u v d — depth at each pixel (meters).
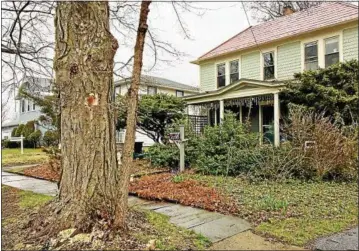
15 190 6.37
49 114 10.41
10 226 3.73
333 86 8.65
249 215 4.27
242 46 12.98
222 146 8.06
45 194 5.93
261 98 11.41
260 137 8.66
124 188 3.42
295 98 9.37
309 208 4.50
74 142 3.61
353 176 6.32
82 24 3.59
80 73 3.60
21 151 14.66
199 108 14.55
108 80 3.76
